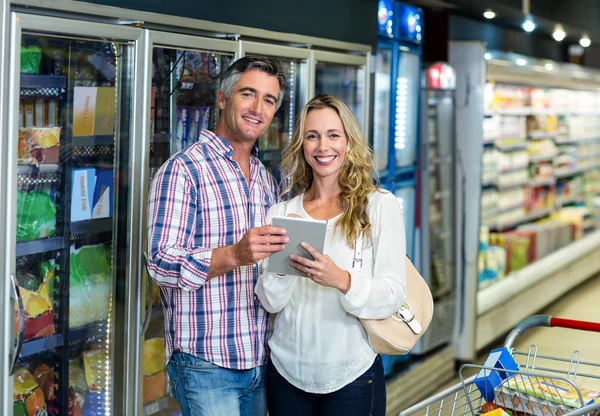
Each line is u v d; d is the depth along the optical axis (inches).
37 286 109.3
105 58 112.1
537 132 307.7
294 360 100.3
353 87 175.3
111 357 117.6
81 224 113.1
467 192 220.4
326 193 105.1
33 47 102.3
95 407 119.0
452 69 216.2
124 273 116.4
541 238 303.1
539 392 92.8
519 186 296.5
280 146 152.7
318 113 103.2
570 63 344.8
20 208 105.0
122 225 115.8
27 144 104.8
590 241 346.9
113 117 114.2
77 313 115.0
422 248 215.6
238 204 102.6
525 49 295.3
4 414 98.7
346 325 99.7
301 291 101.0
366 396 100.6
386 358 189.5
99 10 105.1
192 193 99.0
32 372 111.0
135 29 111.0
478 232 220.5
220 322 101.0
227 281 101.4
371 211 101.0
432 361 209.5
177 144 127.3
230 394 102.3
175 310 101.0
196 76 127.8
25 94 103.7
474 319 223.8
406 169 201.6
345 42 165.6
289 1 151.2
